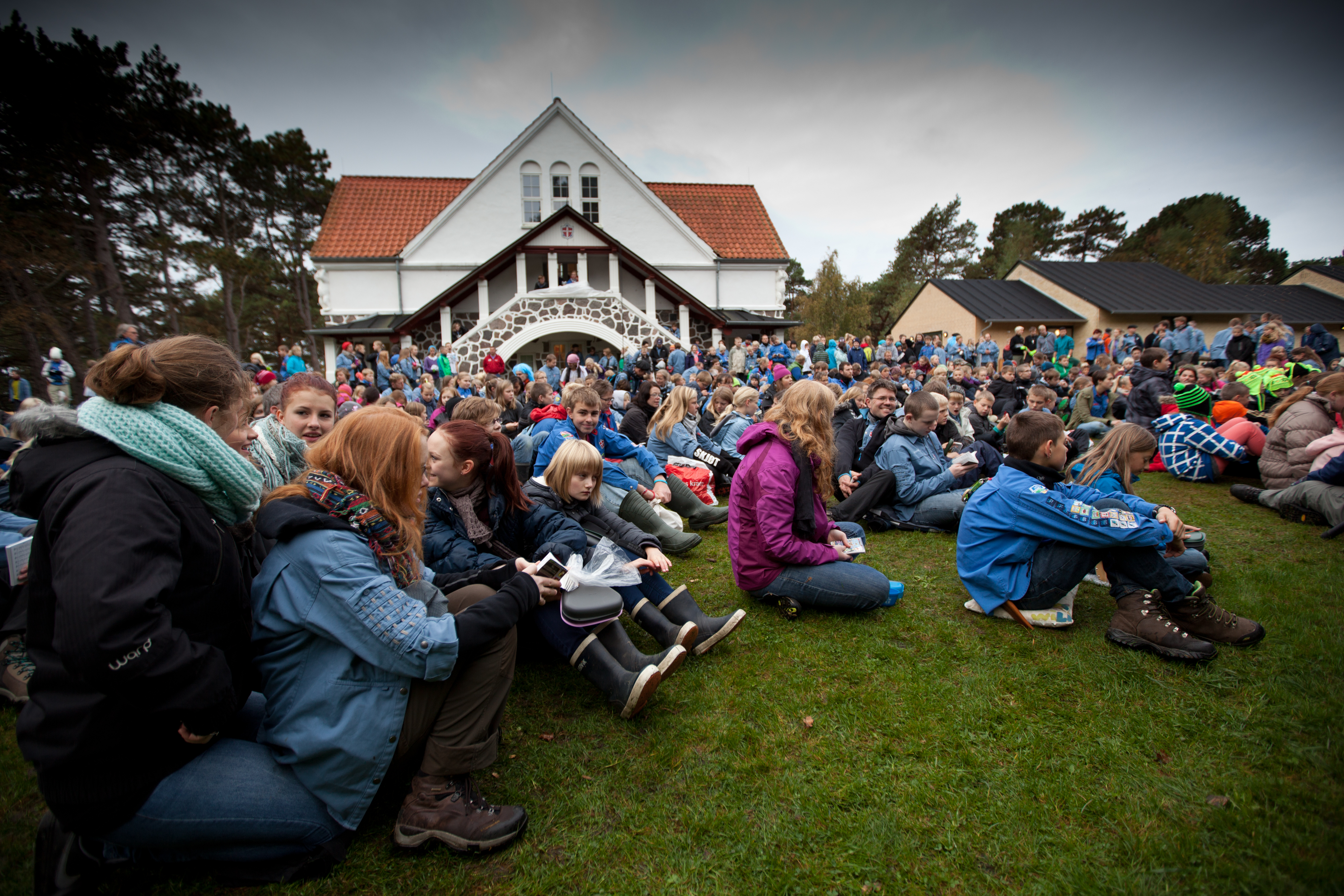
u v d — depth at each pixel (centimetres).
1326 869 162
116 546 126
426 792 177
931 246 5650
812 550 311
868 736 226
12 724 248
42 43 1966
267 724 165
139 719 138
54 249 1916
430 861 174
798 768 210
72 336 2141
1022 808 190
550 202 2117
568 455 306
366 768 164
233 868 164
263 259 3102
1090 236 5938
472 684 179
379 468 173
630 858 175
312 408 268
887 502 486
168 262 2412
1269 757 207
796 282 5691
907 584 364
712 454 602
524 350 2103
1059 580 291
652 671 219
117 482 133
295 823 160
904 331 3180
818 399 306
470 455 248
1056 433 297
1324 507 440
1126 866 169
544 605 232
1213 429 610
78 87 1994
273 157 3102
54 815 147
